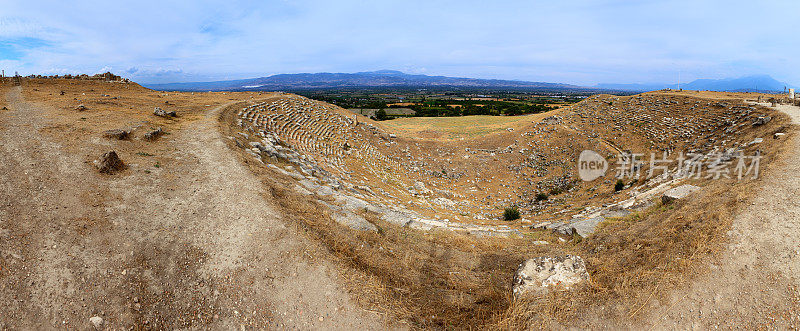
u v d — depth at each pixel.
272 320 8.61
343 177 27.98
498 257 13.73
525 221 21.83
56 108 26.58
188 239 10.98
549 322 8.63
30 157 15.22
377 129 53.00
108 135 19.30
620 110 54.34
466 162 43.03
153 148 19.28
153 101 37.03
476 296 10.56
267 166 20.56
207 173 16.14
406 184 32.84
